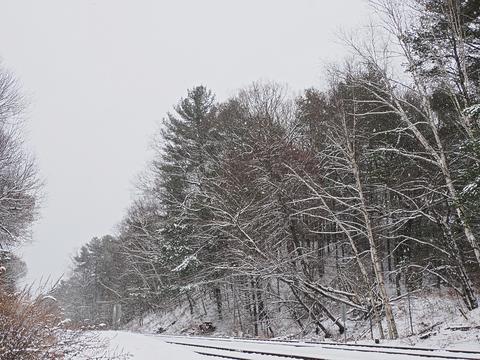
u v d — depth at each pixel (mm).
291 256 24625
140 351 10719
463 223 14586
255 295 26031
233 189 25531
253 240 24125
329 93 22391
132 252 41469
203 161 32062
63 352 7488
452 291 21078
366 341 16250
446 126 19344
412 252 24719
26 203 22250
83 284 72125
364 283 20359
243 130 28266
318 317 23922
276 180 23922
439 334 15328
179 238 30469
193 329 31516
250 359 9883
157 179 36844
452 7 15961
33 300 7539
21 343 6609
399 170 21125
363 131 20422
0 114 22031
